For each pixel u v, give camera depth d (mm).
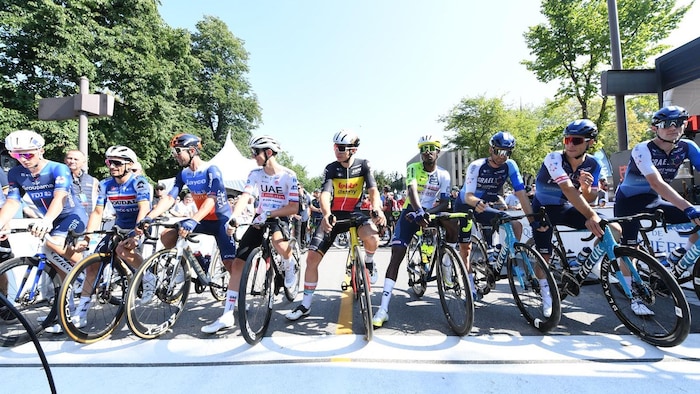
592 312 3131
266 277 2861
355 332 2766
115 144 14672
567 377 2008
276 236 2934
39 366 2262
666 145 2838
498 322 2924
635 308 2609
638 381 1955
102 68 14141
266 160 3057
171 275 2912
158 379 2068
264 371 2135
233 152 12617
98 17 15133
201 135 23656
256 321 2707
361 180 3100
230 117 29641
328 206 2861
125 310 2568
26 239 3855
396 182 55719
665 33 12359
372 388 1926
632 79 5695
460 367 2143
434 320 3021
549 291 2631
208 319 3182
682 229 3244
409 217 2984
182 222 2857
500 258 3279
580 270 2891
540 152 22531
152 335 2705
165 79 16172
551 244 3096
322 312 3312
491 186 3379
